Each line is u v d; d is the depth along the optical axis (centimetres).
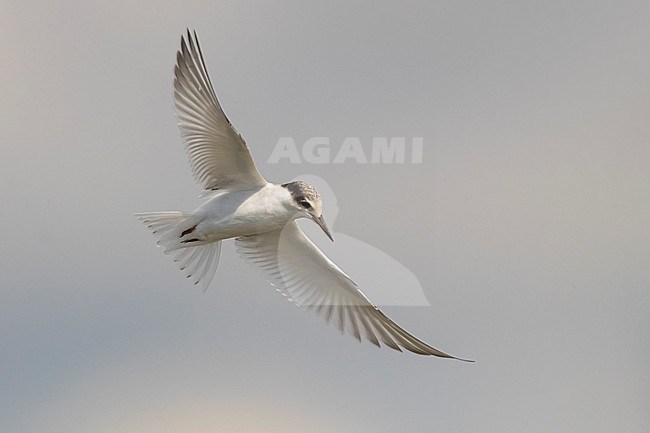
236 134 712
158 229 793
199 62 702
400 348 798
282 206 767
